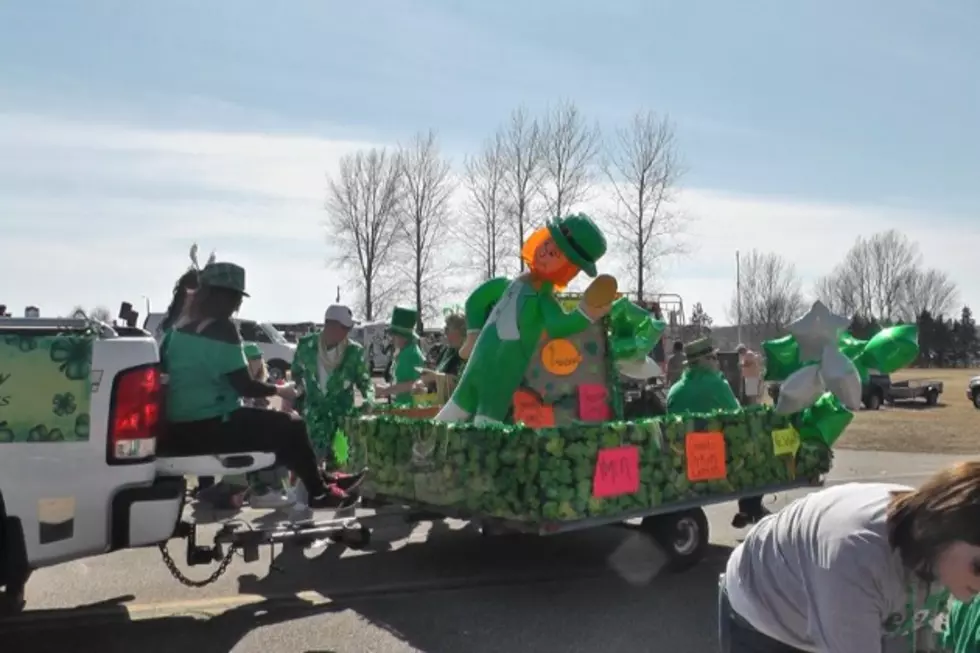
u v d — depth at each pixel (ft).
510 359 23.27
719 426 22.07
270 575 22.36
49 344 15.29
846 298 246.06
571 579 22.26
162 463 16.96
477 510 19.81
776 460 23.39
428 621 18.86
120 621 18.63
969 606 8.41
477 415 23.31
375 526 22.86
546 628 18.48
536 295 23.70
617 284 23.70
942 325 269.44
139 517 15.53
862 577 7.59
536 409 24.66
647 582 22.06
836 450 51.98
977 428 66.18
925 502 7.25
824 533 8.00
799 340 23.45
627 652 17.13
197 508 21.35
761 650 8.68
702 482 21.63
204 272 17.90
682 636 18.06
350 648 17.19
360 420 23.70
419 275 129.90
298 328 105.60
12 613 18.98
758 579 8.63
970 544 7.00
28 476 15.07
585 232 23.31
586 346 25.57
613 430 19.70
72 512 15.23
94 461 15.34
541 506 18.76
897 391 98.12
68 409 15.29
